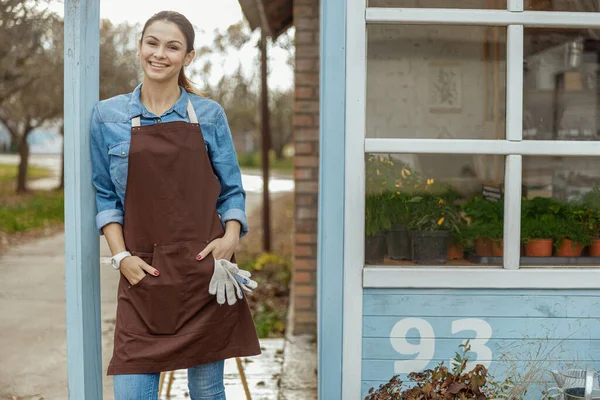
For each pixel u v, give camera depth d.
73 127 2.58
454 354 2.83
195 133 2.47
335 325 2.82
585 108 3.16
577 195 3.04
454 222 2.91
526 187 3.03
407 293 2.81
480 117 3.39
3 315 5.84
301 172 5.15
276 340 5.30
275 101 21.69
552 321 2.84
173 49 2.45
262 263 8.70
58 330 5.37
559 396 2.66
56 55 9.14
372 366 2.82
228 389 4.09
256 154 34.91
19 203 15.40
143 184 2.42
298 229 5.19
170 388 3.91
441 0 2.86
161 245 2.43
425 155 2.97
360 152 2.78
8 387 4.05
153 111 2.49
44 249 10.05
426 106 3.42
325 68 2.76
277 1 5.49
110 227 2.49
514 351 2.83
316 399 3.90
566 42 3.08
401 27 3.19
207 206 2.49
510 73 2.88
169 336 2.45
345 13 2.75
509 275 2.82
